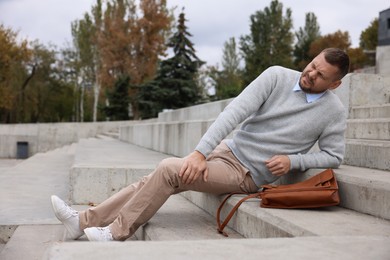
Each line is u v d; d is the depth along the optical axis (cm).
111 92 3228
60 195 599
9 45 3428
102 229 313
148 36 3681
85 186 516
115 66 3738
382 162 376
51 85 4575
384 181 284
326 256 184
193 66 2473
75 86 5056
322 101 333
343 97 566
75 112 5291
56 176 815
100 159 677
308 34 4934
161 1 3659
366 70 1745
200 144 319
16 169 934
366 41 5272
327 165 339
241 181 339
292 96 335
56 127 2755
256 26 3703
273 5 3800
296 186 316
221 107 829
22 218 455
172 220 361
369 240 212
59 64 4553
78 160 645
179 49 2470
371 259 181
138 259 173
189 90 2420
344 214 296
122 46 3709
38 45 4362
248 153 341
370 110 534
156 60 3688
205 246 195
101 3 4244
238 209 324
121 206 337
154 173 319
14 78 4150
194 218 371
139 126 1235
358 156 412
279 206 309
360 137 507
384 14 1853
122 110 3216
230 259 176
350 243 206
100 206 337
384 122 466
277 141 335
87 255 177
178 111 1228
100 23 4116
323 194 302
